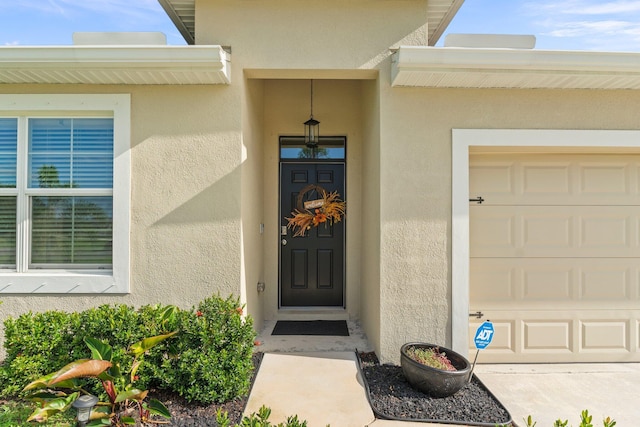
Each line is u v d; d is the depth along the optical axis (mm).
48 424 2295
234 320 2631
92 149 3328
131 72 2957
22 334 2600
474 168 3545
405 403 2613
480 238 3537
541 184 3551
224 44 3219
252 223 3807
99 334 2537
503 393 2904
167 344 2645
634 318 3549
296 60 3225
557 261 3549
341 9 3246
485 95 3260
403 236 3256
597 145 3271
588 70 2898
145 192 3227
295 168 4828
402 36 3242
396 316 3258
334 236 4828
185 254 3240
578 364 3506
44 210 3338
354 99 4668
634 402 2781
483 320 3525
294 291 4820
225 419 1813
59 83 3178
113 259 3201
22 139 3285
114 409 2197
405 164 3252
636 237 3553
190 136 3238
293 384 2838
